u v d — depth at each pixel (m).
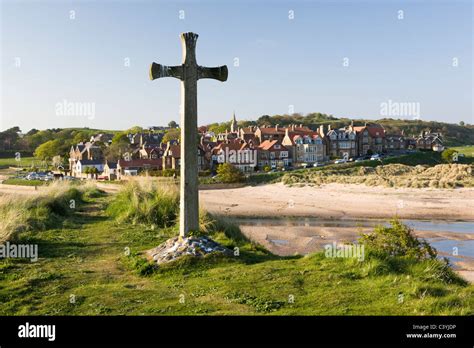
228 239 14.45
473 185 53.62
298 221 35.84
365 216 38.06
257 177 80.25
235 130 150.38
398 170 78.44
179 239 12.10
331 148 115.69
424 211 39.50
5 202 17.56
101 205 24.27
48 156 127.56
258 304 8.05
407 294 8.40
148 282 9.90
